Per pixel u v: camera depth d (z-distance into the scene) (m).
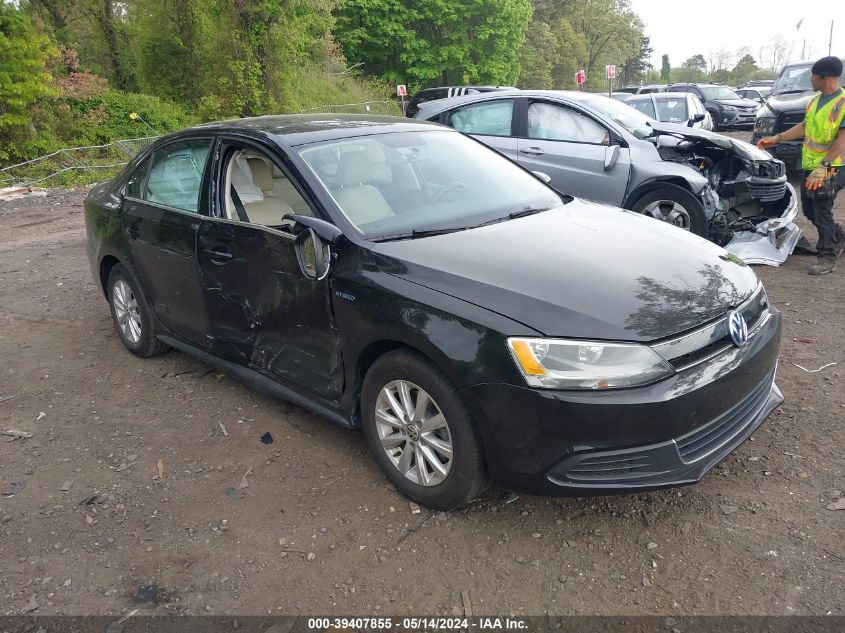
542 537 2.85
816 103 5.89
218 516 3.09
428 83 33.94
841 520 2.85
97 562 2.82
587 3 58.72
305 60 27.58
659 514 2.96
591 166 6.79
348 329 3.13
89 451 3.71
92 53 26.55
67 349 5.18
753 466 3.27
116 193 4.81
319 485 3.29
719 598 2.49
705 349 2.75
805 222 8.30
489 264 2.95
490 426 2.65
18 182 15.73
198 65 22.58
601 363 2.54
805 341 4.66
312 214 3.40
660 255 3.16
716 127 22.56
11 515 3.16
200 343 4.19
